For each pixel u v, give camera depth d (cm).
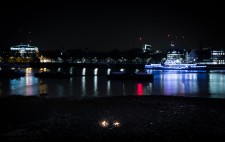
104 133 4050
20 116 5072
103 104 6362
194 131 4162
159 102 6669
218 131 4162
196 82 12338
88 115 5159
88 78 14400
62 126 4400
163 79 14062
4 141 3734
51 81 12581
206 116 5131
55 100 6944
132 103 6519
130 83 11975
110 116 5072
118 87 10331
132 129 4238
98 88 9944
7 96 7681
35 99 7100
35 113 5325
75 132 4106
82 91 9012
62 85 10869
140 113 5356
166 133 4053
